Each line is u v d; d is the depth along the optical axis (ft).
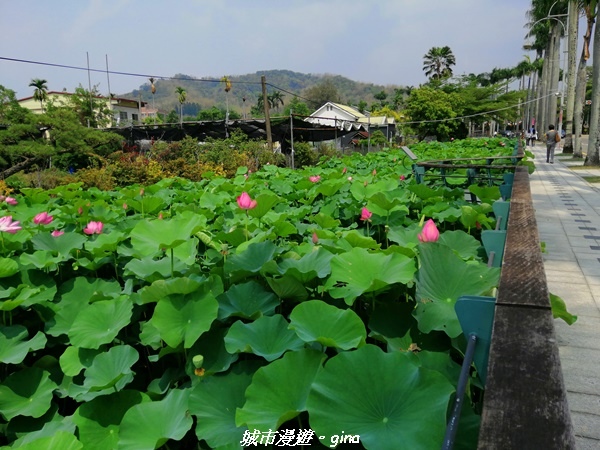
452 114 108.68
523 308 3.75
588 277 13.24
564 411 2.58
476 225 10.30
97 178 36.06
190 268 7.16
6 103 53.52
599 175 40.24
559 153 77.20
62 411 6.38
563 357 8.75
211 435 4.44
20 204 16.24
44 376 6.20
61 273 8.59
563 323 10.22
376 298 6.14
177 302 5.69
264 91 53.16
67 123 55.06
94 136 56.44
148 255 7.69
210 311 5.57
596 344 9.21
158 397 5.70
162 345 5.92
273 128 61.87
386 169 23.72
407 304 5.81
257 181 20.03
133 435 4.78
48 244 8.84
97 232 9.73
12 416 5.74
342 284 6.38
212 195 14.14
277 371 4.52
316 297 6.46
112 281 8.16
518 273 4.62
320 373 4.15
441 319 5.28
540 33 120.37
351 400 4.00
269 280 6.02
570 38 72.74
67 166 59.62
